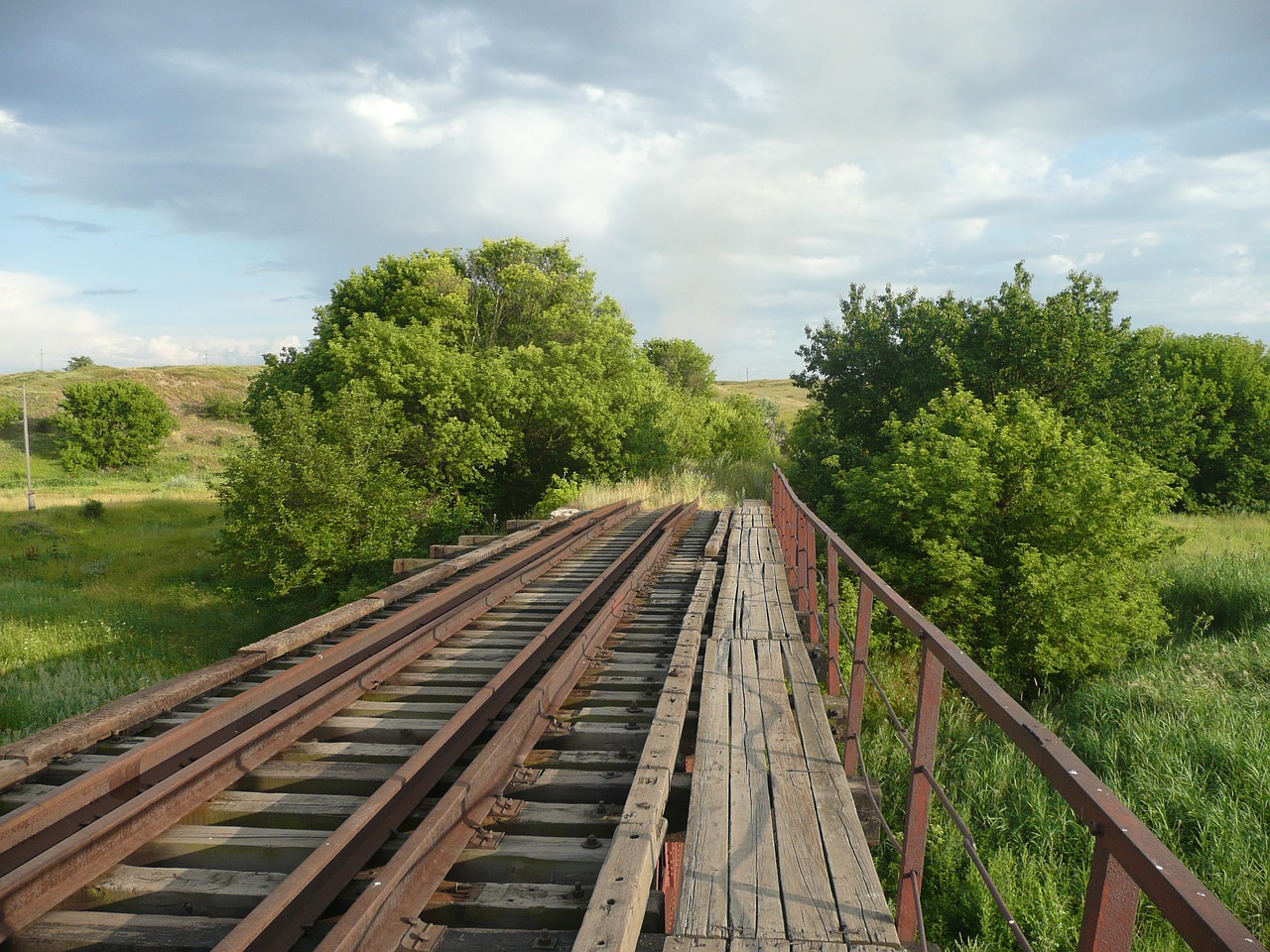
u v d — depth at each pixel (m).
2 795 4.34
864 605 4.84
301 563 17.83
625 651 7.28
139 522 38.97
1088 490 16.45
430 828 3.41
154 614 20.05
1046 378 23.28
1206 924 1.13
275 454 18.00
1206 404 34.12
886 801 9.03
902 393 25.31
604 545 14.52
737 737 4.59
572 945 2.73
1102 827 1.53
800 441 33.72
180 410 84.12
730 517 18.44
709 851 3.35
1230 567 18.19
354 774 4.63
